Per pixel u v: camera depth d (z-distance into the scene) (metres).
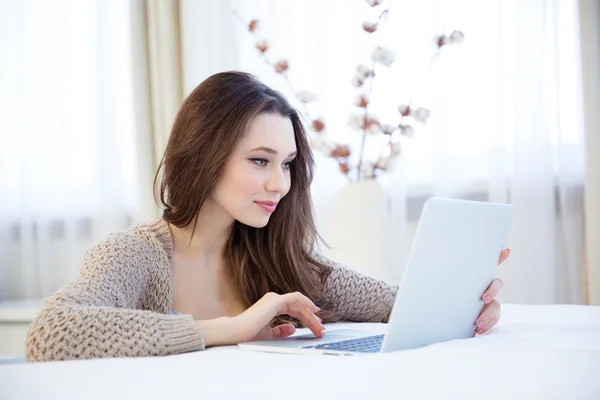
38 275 3.43
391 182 2.96
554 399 0.73
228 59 3.25
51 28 3.42
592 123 2.69
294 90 3.12
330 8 3.07
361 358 0.90
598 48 2.70
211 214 1.53
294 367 0.86
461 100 2.87
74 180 3.40
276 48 3.16
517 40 2.77
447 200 1.08
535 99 2.75
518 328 1.33
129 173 3.39
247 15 3.22
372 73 2.60
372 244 2.45
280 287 1.63
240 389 0.76
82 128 3.41
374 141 2.97
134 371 0.85
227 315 1.59
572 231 2.75
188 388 0.77
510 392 0.73
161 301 1.42
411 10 2.93
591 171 2.68
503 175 2.79
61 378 0.82
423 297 1.07
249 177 1.45
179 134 1.49
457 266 1.14
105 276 1.29
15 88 3.44
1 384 0.79
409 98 2.93
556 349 0.95
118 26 3.38
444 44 2.60
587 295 2.71
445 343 1.08
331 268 1.69
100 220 3.35
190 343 1.14
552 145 2.78
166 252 1.47
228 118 1.45
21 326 3.13
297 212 1.63
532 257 2.75
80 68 3.42
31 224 3.42
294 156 1.53
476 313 1.27
